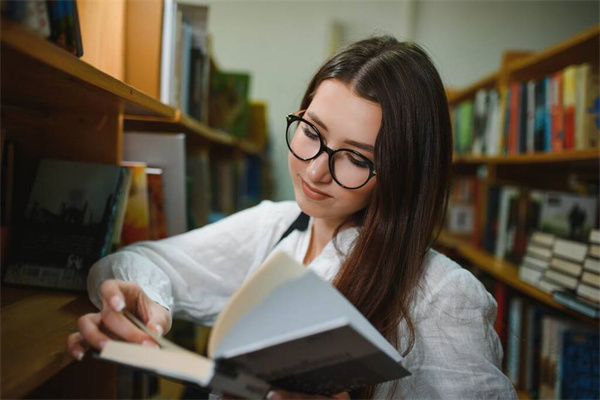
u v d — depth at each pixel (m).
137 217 1.00
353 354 0.46
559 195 1.55
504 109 1.89
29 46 0.43
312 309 0.47
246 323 0.46
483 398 0.68
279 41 3.26
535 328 1.43
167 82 1.08
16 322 0.62
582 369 1.29
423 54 0.76
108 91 0.63
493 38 3.15
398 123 0.69
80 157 0.89
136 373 1.17
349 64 0.71
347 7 3.22
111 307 0.54
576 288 1.20
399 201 0.72
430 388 0.69
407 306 0.71
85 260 0.79
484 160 2.02
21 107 0.82
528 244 1.50
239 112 2.51
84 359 0.85
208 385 0.47
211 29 3.26
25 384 0.45
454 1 3.15
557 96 1.50
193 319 0.92
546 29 3.14
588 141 1.36
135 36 1.04
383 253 0.72
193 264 0.91
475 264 1.92
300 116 0.77
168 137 1.10
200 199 1.62
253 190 3.06
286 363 0.47
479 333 0.71
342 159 0.72
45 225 0.81
